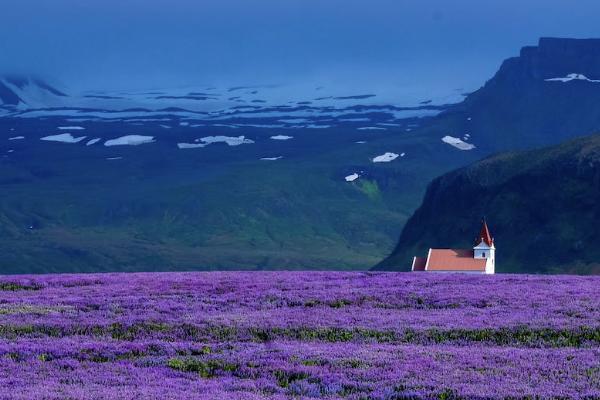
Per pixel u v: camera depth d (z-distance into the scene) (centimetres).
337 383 5697
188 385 5706
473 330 7475
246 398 5256
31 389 5466
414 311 8612
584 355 6456
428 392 5384
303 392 5522
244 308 8900
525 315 8100
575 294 9288
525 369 6009
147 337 7531
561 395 5291
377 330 7569
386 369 6066
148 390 5466
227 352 6744
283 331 7631
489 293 9512
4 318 8306
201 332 7644
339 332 7569
